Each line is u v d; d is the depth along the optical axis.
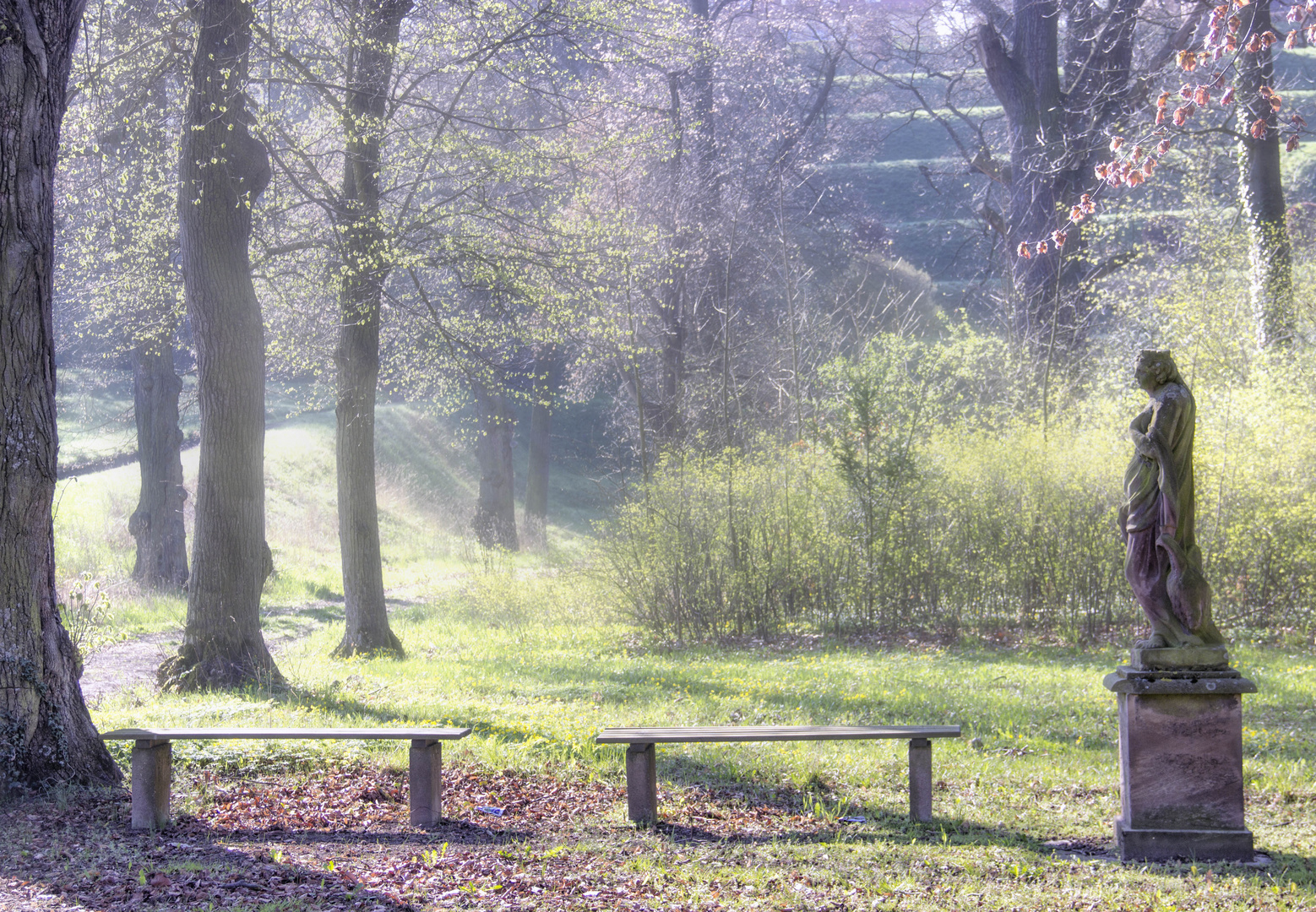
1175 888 4.98
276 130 14.00
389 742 8.34
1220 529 14.73
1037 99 26.69
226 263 12.02
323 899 4.76
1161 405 5.89
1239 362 17.77
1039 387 20.45
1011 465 16.25
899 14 34.62
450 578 29.80
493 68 15.40
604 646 16.78
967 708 9.80
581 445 46.53
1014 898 4.78
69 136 13.70
